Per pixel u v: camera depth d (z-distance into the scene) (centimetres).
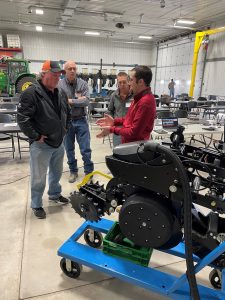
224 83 984
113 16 926
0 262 182
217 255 116
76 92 301
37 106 208
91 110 668
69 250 161
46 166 233
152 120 198
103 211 157
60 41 1288
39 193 237
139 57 1471
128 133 193
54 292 158
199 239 129
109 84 1071
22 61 887
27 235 214
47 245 202
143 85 189
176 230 134
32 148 222
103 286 164
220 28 907
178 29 1142
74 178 331
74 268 167
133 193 139
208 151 139
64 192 299
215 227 125
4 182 327
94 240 195
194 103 791
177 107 851
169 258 192
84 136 319
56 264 182
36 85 210
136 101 196
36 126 216
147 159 124
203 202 122
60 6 834
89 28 1143
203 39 1040
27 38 1234
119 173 135
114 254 156
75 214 250
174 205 133
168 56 1338
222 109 775
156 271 143
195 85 1146
